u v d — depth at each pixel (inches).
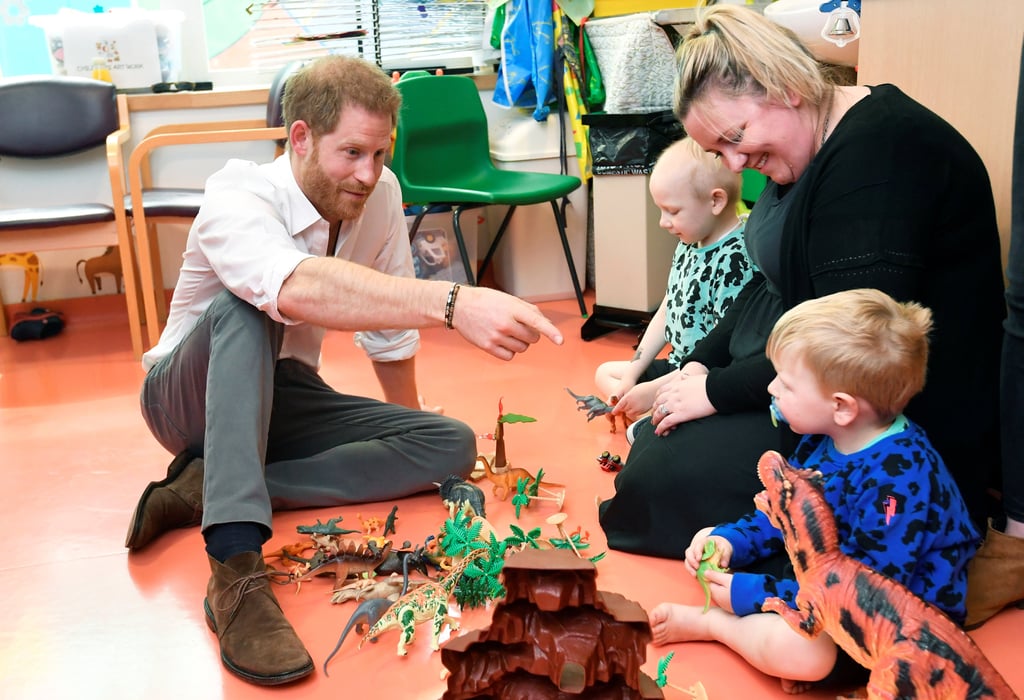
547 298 144.0
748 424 62.2
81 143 136.1
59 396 109.7
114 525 74.8
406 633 55.2
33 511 77.9
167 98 139.6
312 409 76.9
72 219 119.8
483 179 135.7
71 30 138.0
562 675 36.8
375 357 81.7
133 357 125.1
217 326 65.2
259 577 57.3
